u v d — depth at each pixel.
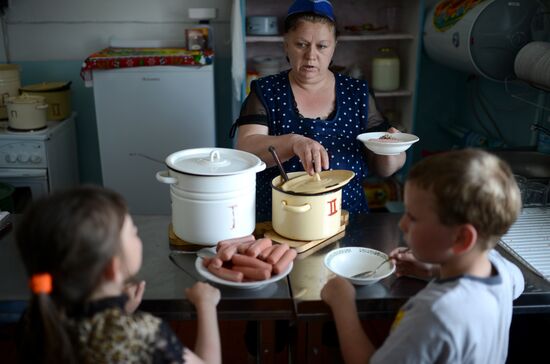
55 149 3.26
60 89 3.39
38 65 3.67
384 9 3.58
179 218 1.54
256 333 1.76
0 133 3.09
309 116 2.01
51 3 3.58
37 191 3.17
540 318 2.00
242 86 3.30
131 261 1.08
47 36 3.64
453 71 3.68
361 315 1.34
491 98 3.29
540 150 2.39
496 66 2.72
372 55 3.71
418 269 1.41
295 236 1.57
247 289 1.37
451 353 1.01
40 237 0.96
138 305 1.30
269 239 1.51
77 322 0.98
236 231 1.53
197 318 1.28
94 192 1.02
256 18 3.32
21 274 1.44
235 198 1.50
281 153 1.78
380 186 3.58
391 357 1.05
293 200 1.54
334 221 1.61
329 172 1.70
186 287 1.38
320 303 1.31
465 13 2.79
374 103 2.06
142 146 3.29
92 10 3.61
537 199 1.95
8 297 1.34
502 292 1.11
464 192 1.02
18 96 3.16
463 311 1.02
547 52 2.20
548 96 2.62
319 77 1.98
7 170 3.12
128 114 3.23
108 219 0.99
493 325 1.06
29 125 3.12
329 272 1.45
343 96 2.03
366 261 1.50
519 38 2.66
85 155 3.84
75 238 0.95
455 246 1.07
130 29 3.66
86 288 0.98
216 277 1.37
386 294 1.35
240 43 3.23
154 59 3.14
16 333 1.17
